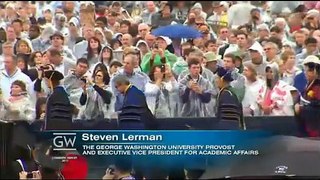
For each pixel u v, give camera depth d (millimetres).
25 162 19203
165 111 19344
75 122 19125
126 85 19453
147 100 19359
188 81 19562
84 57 19969
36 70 19562
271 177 19312
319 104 19609
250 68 20047
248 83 19859
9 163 19156
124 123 19156
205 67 19797
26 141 19141
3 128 19109
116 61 19844
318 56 20234
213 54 20047
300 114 19562
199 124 19281
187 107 19391
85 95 19359
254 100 19719
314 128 19469
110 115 19234
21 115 19156
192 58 19828
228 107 19469
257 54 20281
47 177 19203
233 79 19766
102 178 19172
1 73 19391
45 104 19250
